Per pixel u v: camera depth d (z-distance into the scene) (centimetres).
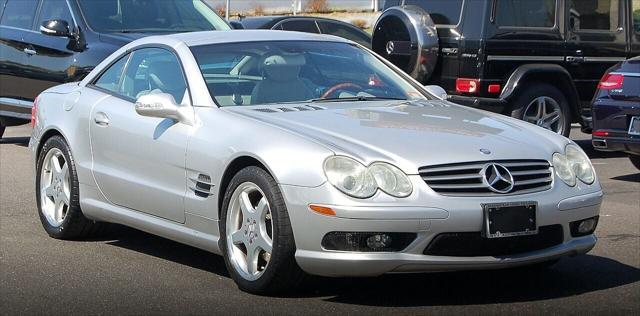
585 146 1507
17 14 1355
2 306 616
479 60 1274
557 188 617
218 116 668
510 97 1284
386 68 798
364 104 710
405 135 617
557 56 1324
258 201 627
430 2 1342
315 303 617
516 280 688
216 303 618
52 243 802
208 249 670
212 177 650
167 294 642
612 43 1366
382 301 625
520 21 1295
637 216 927
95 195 775
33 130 853
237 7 3422
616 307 616
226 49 737
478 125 661
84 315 596
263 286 617
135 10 1295
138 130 721
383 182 574
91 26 1252
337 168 579
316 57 762
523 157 611
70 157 794
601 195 648
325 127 628
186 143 675
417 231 570
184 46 738
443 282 679
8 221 885
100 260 743
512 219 589
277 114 661
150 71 757
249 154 619
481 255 587
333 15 3241
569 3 1329
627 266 729
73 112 800
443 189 579
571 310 609
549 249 611
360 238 571
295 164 591
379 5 3231
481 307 614
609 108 1104
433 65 1322
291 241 593
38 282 677
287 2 3381
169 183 692
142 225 727
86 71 1220
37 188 838
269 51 746
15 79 1334
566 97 1334
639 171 1234
